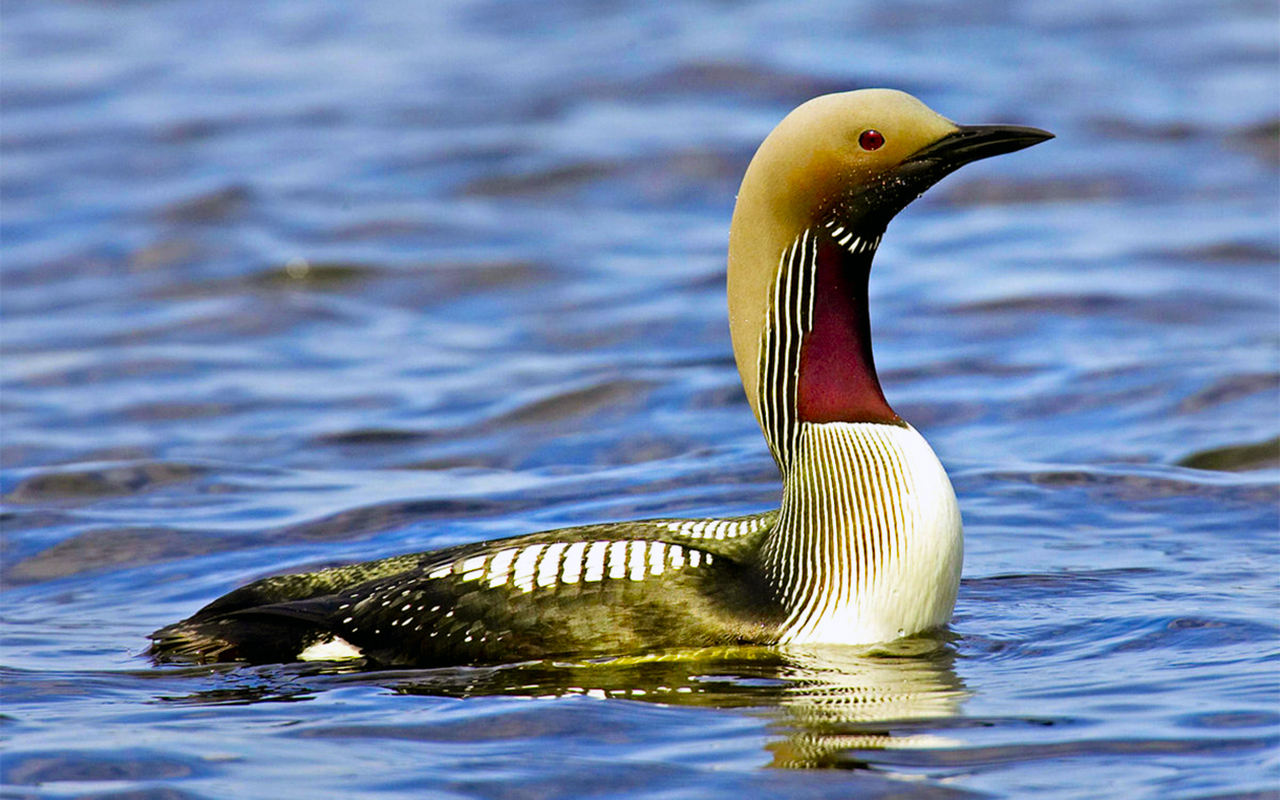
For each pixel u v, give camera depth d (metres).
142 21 34.19
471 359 16.41
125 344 17.02
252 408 14.95
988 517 11.10
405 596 8.31
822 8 31.78
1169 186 22.06
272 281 19.02
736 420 13.98
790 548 8.20
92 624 9.41
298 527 11.34
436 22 33.06
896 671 7.84
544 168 23.27
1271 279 18.09
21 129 26.31
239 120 26.44
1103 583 9.47
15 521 11.66
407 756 6.82
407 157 24.05
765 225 8.34
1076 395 14.34
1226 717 6.95
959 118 24.70
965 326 16.72
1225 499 11.36
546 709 7.36
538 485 12.26
